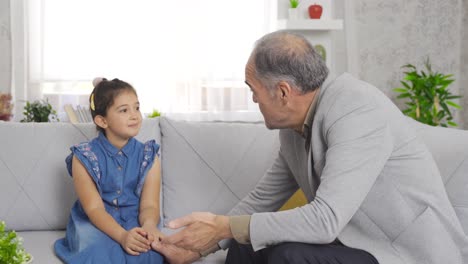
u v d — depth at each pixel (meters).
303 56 1.49
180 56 3.47
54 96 3.37
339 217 1.38
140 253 1.72
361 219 1.52
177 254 1.73
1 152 2.10
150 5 3.42
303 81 1.49
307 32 3.51
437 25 3.81
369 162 1.42
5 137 2.12
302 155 1.65
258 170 2.16
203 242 1.52
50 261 1.75
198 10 3.45
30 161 2.11
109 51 3.41
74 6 3.34
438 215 1.50
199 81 3.50
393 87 3.81
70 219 1.94
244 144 2.18
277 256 1.41
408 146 1.51
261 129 2.22
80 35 3.36
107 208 1.92
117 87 1.92
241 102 3.55
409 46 3.80
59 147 2.13
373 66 3.78
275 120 1.59
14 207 2.08
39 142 2.12
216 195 2.15
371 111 1.46
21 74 3.32
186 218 1.51
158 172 2.01
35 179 2.10
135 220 1.92
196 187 2.15
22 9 3.29
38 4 3.30
